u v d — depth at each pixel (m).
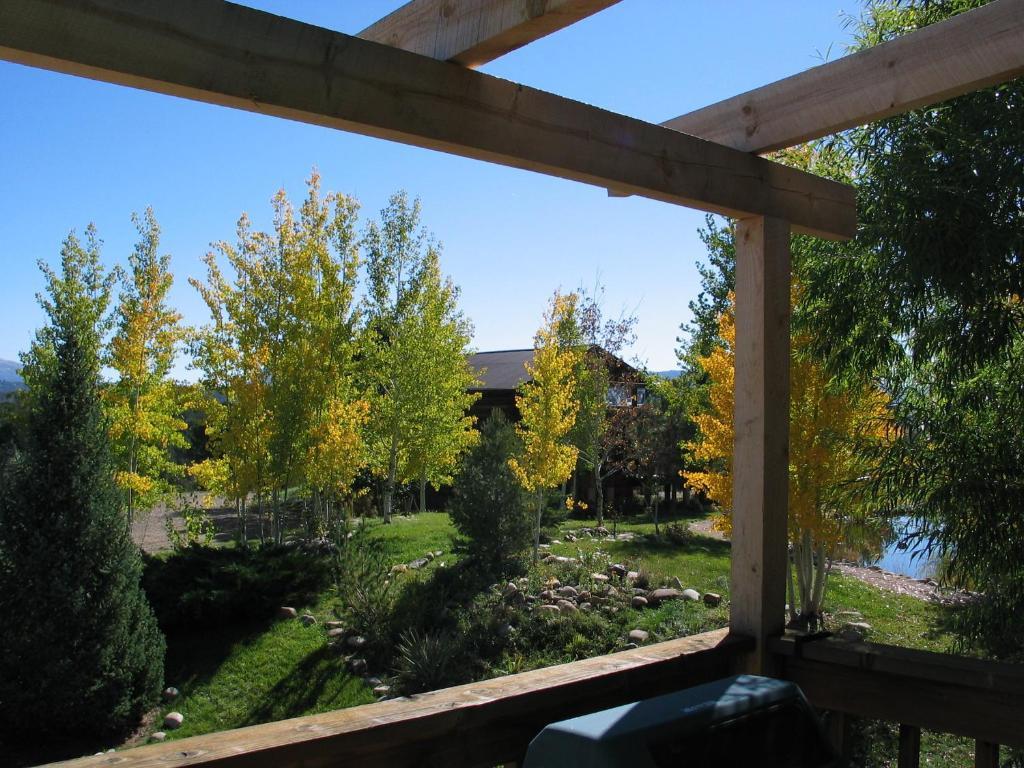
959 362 4.45
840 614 9.26
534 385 13.12
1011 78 2.08
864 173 4.97
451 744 1.66
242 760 1.38
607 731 1.39
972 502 4.47
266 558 11.21
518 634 9.13
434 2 1.85
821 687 2.34
